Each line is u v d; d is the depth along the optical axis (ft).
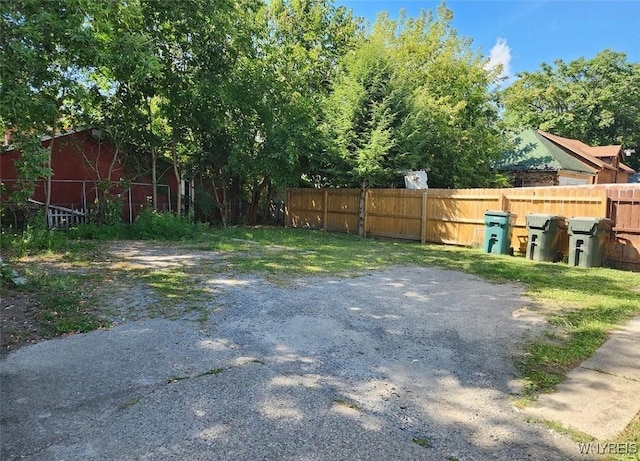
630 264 26.99
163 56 38.34
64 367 10.66
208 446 7.45
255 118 45.57
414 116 40.91
